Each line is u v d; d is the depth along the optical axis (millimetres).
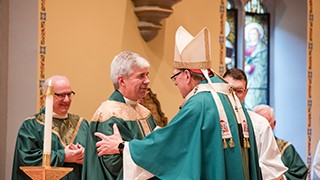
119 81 4527
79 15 6480
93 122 4422
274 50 8875
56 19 6324
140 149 3971
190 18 7391
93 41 6570
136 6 6891
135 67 4480
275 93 8844
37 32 6199
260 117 5254
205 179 3924
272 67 8883
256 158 4195
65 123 5379
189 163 3887
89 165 4328
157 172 3938
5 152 6133
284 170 5098
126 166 4000
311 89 8641
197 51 4074
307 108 8586
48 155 3748
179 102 7230
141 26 6895
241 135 4059
